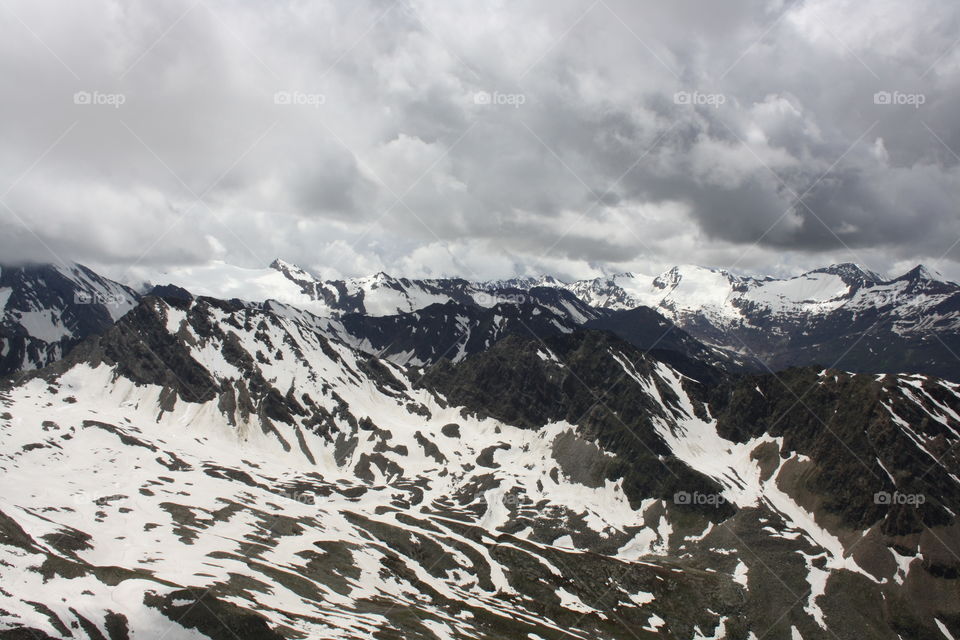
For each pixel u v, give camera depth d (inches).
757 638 7106.3
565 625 6648.6
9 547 4975.4
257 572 6023.6
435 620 5880.9
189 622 4488.2
